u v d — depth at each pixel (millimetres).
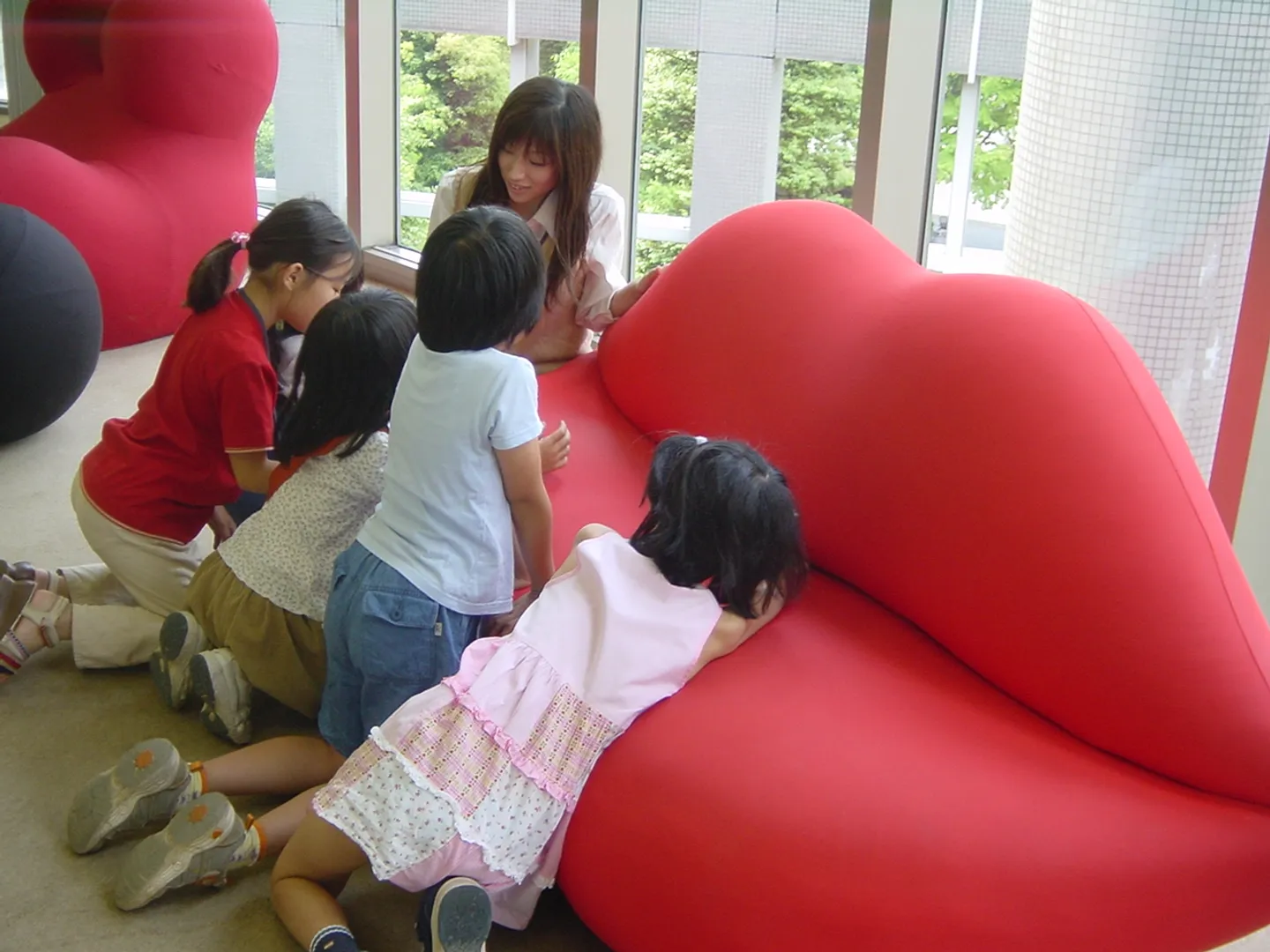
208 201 3721
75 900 1638
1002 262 2498
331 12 4168
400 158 4156
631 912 1456
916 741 1465
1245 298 2037
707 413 2066
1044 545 1528
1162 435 1540
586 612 1547
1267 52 2006
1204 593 1434
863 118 2639
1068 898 1317
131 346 3633
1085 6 2090
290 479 1905
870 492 1771
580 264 2438
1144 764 1439
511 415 1671
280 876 1558
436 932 1403
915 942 1329
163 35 3523
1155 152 2084
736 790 1409
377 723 1718
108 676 2135
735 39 2951
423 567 1681
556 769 1474
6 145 3350
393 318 1839
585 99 2338
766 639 1660
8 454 2898
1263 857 1350
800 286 2006
